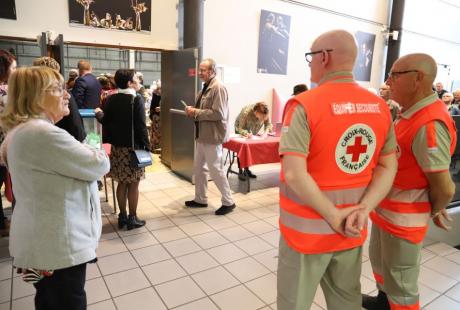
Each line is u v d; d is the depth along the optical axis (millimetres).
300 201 1085
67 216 1204
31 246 1166
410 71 1385
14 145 1149
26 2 3391
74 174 1203
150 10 4152
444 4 7695
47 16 3523
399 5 6598
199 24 4223
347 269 1168
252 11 4969
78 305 1294
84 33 3764
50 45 3143
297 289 1131
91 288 2082
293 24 5453
